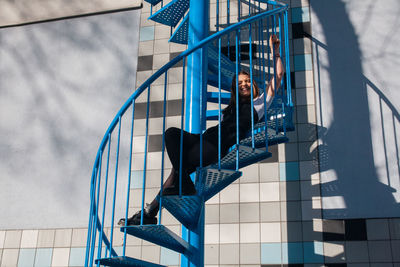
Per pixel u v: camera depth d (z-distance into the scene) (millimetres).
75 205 4383
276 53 3178
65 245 4238
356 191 3846
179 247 3209
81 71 4902
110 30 5012
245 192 4043
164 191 2773
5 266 4262
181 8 4375
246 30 4633
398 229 3660
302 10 4566
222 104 4383
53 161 4594
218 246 3918
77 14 5129
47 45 5098
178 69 4645
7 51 5160
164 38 4836
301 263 3719
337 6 4492
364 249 3660
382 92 4098
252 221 3936
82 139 4621
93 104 4738
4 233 4398
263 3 4719
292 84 4309
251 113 2889
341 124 4078
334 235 3746
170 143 2797
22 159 4664
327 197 3877
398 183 3795
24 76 5004
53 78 4934
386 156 3896
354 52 4285
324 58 4332
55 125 4734
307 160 4023
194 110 3529
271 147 4137
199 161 2822
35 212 4430
